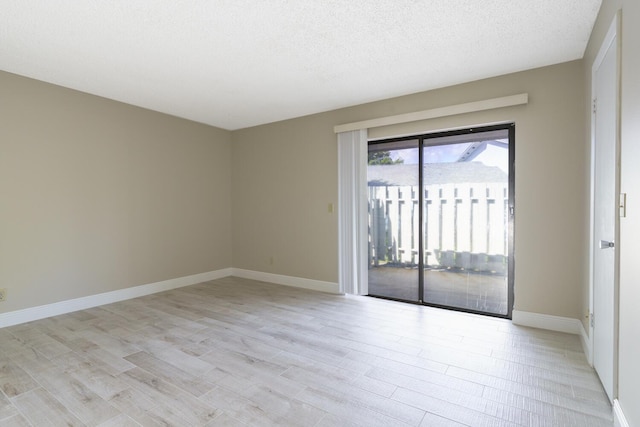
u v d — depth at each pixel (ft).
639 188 4.61
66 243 11.62
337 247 14.05
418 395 6.51
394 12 7.14
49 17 7.24
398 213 13.15
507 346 8.70
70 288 11.71
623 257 5.30
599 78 7.26
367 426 5.61
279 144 15.80
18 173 10.53
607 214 6.57
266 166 16.28
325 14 7.20
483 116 10.75
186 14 7.16
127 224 13.35
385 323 10.46
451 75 10.52
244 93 12.15
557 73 9.64
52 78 10.78
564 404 6.19
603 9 6.66
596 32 7.34
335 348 8.66
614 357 5.63
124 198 13.25
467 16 7.29
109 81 11.02
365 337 9.37
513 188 10.73
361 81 11.02
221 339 9.25
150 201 14.15
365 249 13.30
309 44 8.54
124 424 5.64
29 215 10.77
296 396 6.48
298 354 8.31
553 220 9.73
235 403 6.24
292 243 15.47
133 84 11.29
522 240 10.18
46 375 7.26
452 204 11.96
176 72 10.28
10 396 6.47
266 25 7.63
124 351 8.47
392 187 13.26
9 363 7.81
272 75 10.51
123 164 13.21
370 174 13.82
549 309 9.85
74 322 10.60
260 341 9.11
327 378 7.16
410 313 11.44
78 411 6.00
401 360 7.97
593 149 7.71
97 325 10.33
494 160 11.18
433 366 7.66
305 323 10.50
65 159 11.59
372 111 13.02
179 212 15.26
